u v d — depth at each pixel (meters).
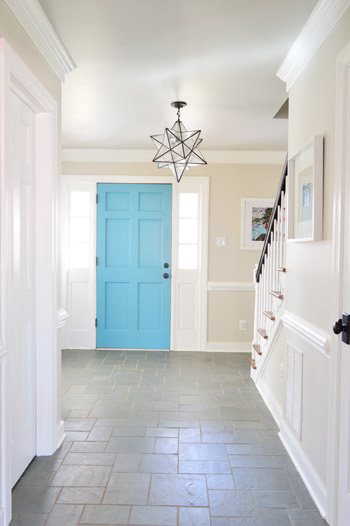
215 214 4.61
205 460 2.24
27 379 2.13
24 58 1.83
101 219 4.64
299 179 2.23
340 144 1.64
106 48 2.22
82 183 4.63
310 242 2.05
